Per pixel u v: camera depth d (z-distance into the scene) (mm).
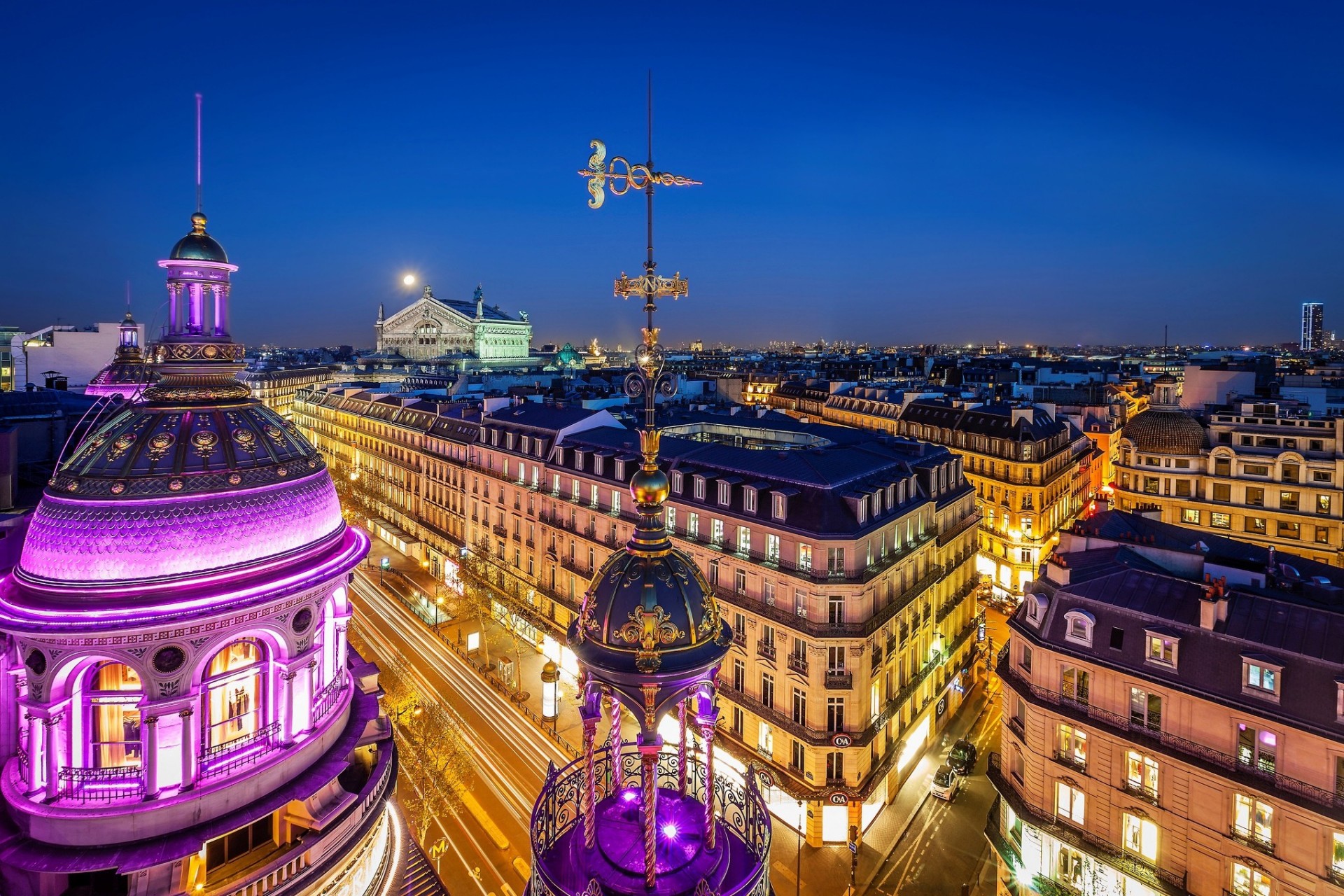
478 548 89938
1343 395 108750
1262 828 32469
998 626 85750
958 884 45000
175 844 25922
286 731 29672
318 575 30188
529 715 63906
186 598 27078
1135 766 36406
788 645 49812
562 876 12273
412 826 49188
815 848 48156
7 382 122750
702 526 56719
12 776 27406
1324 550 75812
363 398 136875
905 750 55094
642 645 11328
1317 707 31203
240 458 30297
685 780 14383
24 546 28844
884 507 52531
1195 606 36469
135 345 59125
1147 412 92000
